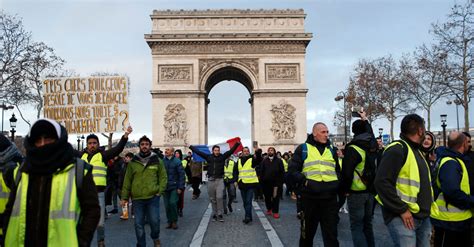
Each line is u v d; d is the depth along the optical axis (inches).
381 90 4207.7
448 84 2935.5
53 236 335.3
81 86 919.0
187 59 3799.2
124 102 912.9
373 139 670.5
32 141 350.0
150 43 3789.4
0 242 375.2
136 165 781.3
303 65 3816.4
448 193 533.3
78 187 350.9
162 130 3718.0
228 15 3850.9
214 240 917.8
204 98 3791.8
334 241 645.9
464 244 566.9
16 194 340.2
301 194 661.3
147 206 787.4
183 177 1096.2
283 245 850.8
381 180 463.5
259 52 3818.9
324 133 666.8
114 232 1050.7
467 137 595.5
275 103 3779.5
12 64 2967.5
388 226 477.7
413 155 472.1
